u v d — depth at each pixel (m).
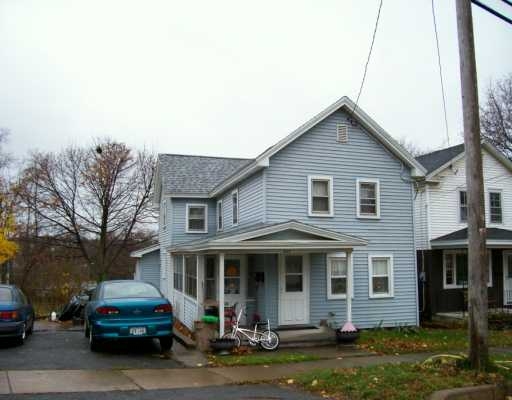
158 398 7.76
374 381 8.48
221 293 13.88
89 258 40.03
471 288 9.19
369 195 18.34
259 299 16.80
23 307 13.38
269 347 13.40
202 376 9.71
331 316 17.00
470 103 9.30
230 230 20.80
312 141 17.55
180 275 20.83
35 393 7.92
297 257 16.81
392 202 18.53
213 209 24.53
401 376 8.67
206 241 14.60
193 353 12.36
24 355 11.59
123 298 12.26
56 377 9.20
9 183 37.81
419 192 22.06
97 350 12.51
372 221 18.14
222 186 21.02
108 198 39.88
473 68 9.38
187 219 24.19
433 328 18.47
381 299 17.95
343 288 17.44
